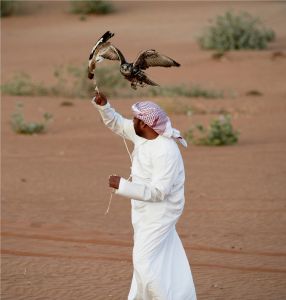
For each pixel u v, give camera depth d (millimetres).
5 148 19547
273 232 11539
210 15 56188
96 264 9734
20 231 11453
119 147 19719
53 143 20312
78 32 51562
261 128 23172
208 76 35781
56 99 29547
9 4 57250
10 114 25641
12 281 9008
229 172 16328
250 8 58062
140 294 6797
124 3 61594
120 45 45500
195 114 26141
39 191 14445
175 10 58531
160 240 6734
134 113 6699
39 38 49469
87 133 22078
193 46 44719
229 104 28203
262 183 15164
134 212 6832
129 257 10102
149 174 6770
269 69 37062
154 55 6246
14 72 37406
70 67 34469
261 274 9344
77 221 12156
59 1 61812
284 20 53438
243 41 43406
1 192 14320
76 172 16328
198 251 10398
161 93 31016
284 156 18234
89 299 8367
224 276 9242
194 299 6867
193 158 18141
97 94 6980
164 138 6715
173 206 6781
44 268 9547
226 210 12938
